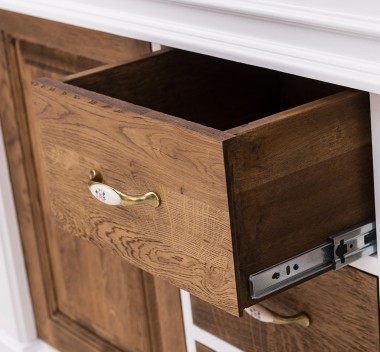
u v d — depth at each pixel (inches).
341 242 40.0
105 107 39.8
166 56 47.1
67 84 43.2
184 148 36.3
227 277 36.8
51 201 46.8
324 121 37.5
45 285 72.2
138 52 51.9
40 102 44.1
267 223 36.9
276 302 47.2
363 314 42.8
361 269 42.1
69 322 71.2
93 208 43.8
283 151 36.3
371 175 40.4
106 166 41.5
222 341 51.9
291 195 37.3
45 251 70.6
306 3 36.6
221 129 50.3
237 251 36.1
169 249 39.7
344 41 36.3
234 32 40.8
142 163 39.1
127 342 64.9
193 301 52.9
